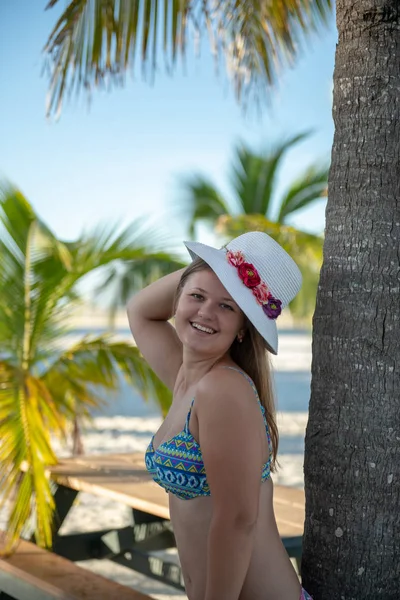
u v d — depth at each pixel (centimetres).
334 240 244
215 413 199
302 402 1975
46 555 366
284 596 219
